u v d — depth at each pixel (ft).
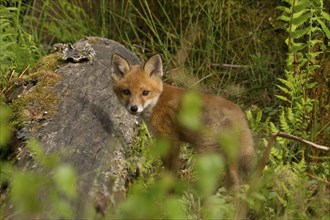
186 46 52.34
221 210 28.02
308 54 38.68
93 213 25.45
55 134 32.14
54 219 24.16
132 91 36.14
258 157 34.81
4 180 28.50
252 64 50.72
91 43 46.42
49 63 41.55
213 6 52.34
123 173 31.65
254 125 38.01
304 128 37.27
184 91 35.60
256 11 53.01
